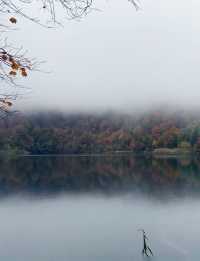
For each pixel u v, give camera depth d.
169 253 23.80
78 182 61.97
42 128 112.44
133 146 121.38
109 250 25.05
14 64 3.17
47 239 28.39
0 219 35.97
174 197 43.81
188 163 85.12
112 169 78.75
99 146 123.00
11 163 91.69
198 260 22.33
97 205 41.38
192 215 33.66
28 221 34.75
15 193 52.16
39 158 104.19
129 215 35.25
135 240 27.00
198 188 49.94
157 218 33.25
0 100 3.44
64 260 23.59
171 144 115.62
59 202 44.19
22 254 24.98
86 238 28.11
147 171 72.94
